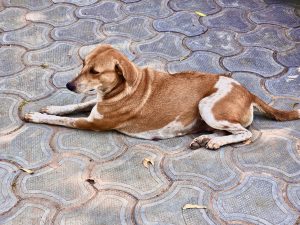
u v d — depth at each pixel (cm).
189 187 158
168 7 254
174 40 228
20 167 163
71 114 186
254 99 176
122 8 252
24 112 185
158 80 173
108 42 226
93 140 174
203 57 217
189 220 148
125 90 168
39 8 250
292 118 182
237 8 254
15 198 153
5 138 173
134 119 173
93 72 164
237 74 207
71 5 253
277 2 260
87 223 147
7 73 204
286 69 211
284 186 159
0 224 146
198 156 168
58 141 173
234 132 170
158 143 174
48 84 199
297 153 170
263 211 151
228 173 163
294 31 236
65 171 162
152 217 149
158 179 160
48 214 149
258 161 167
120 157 168
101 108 171
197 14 248
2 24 237
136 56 217
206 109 168
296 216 150
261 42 228
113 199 154
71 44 224
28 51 218
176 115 171
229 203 153
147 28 237
